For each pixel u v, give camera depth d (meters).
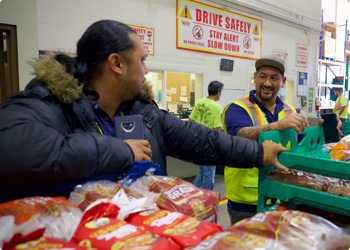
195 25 4.95
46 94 0.91
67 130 0.95
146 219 0.67
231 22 5.54
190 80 5.49
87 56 1.03
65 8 3.56
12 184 0.71
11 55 2.86
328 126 1.38
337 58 9.12
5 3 2.78
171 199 0.76
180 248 0.57
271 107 1.92
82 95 1.00
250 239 0.53
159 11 4.48
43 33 3.42
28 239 0.55
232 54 5.63
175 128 1.19
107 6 3.92
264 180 1.10
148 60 4.42
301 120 1.21
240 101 1.84
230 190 1.77
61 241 0.56
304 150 1.26
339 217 0.99
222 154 1.15
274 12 6.31
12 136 0.70
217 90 4.26
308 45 7.63
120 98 1.09
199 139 1.18
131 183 0.85
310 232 0.54
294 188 1.01
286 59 6.98
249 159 1.09
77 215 0.63
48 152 0.72
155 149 1.12
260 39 6.19
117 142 0.83
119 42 1.00
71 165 0.74
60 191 0.79
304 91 7.65
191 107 5.44
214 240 0.55
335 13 9.73
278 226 0.56
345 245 0.53
